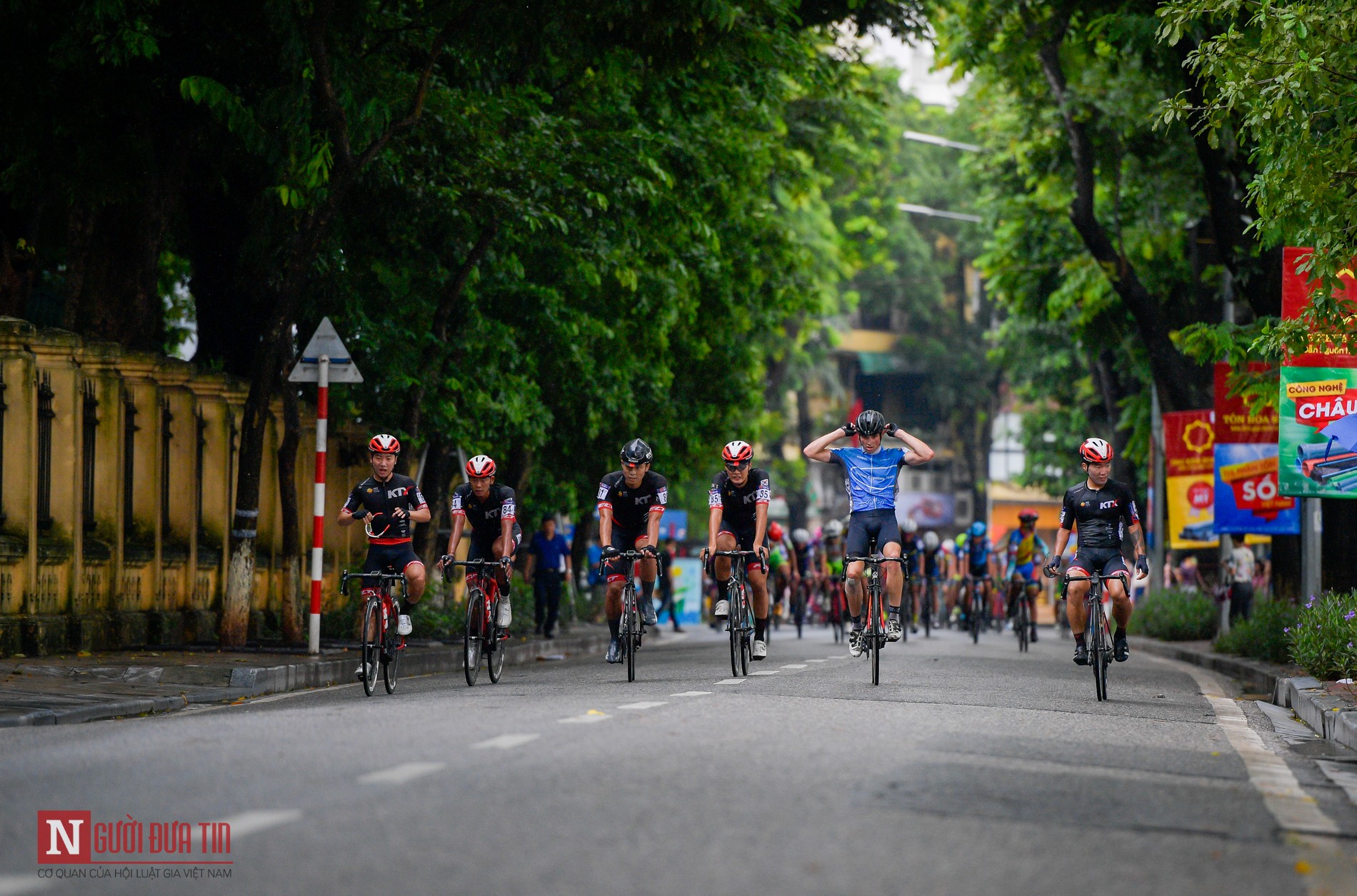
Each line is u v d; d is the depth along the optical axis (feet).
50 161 120.98
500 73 137.39
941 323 474.08
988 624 236.02
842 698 83.56
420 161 128.16
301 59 104.78
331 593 165.58
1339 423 114.73
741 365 229.66
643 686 93.09
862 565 95.45
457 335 147.33
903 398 471.62
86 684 91.40
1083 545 97.50
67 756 57.16
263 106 105.91
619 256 152.87
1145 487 271.69
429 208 128.47
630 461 97.14
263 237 127.24
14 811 45.27
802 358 378.94
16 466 109.60
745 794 47.80
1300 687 99.96
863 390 460.96
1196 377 201.87
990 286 225.35
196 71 116.37
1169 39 92.27
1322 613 113.09
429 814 43.70
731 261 205.57
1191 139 185.16
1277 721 90.02
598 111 147.64
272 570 154.10
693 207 161.89
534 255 151.12
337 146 110.01
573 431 200.64
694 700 80.89
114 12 102.42
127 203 133.90
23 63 112.47
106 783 50.06
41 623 109.70
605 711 73.26
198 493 142.92
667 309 181.16
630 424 193.98
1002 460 499.10
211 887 35.27
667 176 138.00
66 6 107.45
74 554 114.62
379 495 94.02
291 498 125.90
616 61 113.09
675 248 176.14
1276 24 86.33
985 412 475.31
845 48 188.24
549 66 140.56
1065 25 171.42
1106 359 251.80
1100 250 187.21
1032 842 42.45
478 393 147.74
